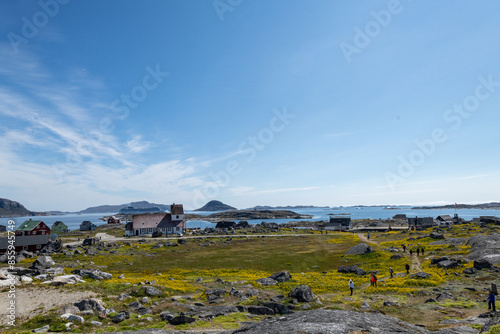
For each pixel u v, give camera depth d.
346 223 144.75
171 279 42.62
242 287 37.88
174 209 132.38
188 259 66.12
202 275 47.41
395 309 27.05
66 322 22.89
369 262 57.94
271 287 38.31
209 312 26.53
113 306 27.19
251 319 24.80
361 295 33.94
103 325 23.17
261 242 95.38
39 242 87.38
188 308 27.91
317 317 19.27
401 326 19.19
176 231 129.38
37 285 32.09
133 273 49.66
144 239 103.31
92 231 158.88
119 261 64.06
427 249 65.31
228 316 25.52
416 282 38.19
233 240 101.19
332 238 104.12
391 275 45.06
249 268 55.91
